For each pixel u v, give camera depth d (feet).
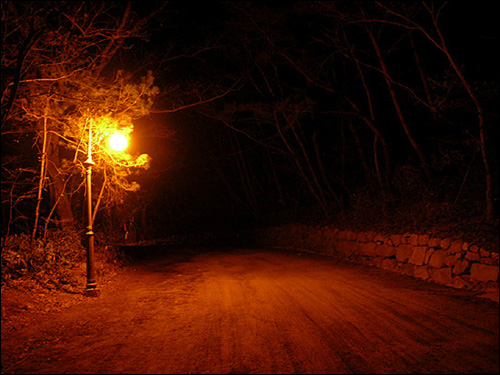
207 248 71.72
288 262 46.42
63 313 23.93
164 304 26.48
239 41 60.95
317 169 68.54
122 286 33.01
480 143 33.22
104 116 32.27
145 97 35.76
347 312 23.56
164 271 41.70
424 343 18.13
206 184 98.07
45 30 30.55
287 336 19.57
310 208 69.77
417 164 49.01
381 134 49.96
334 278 34.78
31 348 18.21
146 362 16.61
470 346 17.58
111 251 45.42
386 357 16.71
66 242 34.86
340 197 60.08
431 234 33.53
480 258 27.20
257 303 26.35
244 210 92.27
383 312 23.26
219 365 16.24
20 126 37.06
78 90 34.32
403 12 38.24
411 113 52.90
